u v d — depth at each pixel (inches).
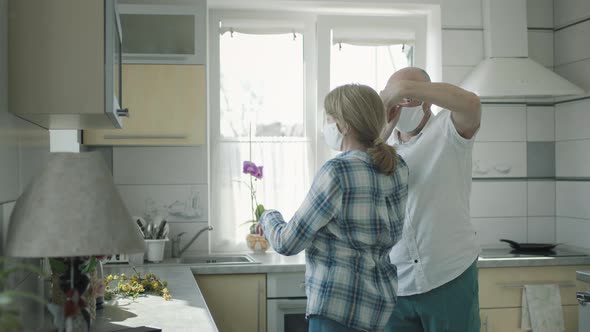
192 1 150.1
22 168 72.5
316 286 69.0
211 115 157.2
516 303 141.2
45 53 66.6
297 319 133.1
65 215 54.3
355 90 72.5
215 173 157.2
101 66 67.2
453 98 83.0
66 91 66.9
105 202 56.2
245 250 157.4
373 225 69.0
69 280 59.7
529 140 163.0
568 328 142.8
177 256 144.9
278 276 133.0
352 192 68.1
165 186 149.2
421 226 88.1
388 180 71.3
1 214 61.8
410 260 88.8
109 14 67.4
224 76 158.6
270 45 160.2
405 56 164.2
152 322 73.0
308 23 161.6
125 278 101.7
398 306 90.0
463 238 88.8
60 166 56.3
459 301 88.0
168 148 149.3
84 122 78.4
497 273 140.6
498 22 154.6
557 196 163.5
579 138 155.5
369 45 162.6
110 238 54.8
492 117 161.5
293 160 160.4
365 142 72.7
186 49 141.0
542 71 149.7
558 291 141.5
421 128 91.7
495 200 161.6
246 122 159.0
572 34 157.8
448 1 157.8
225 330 131.5
